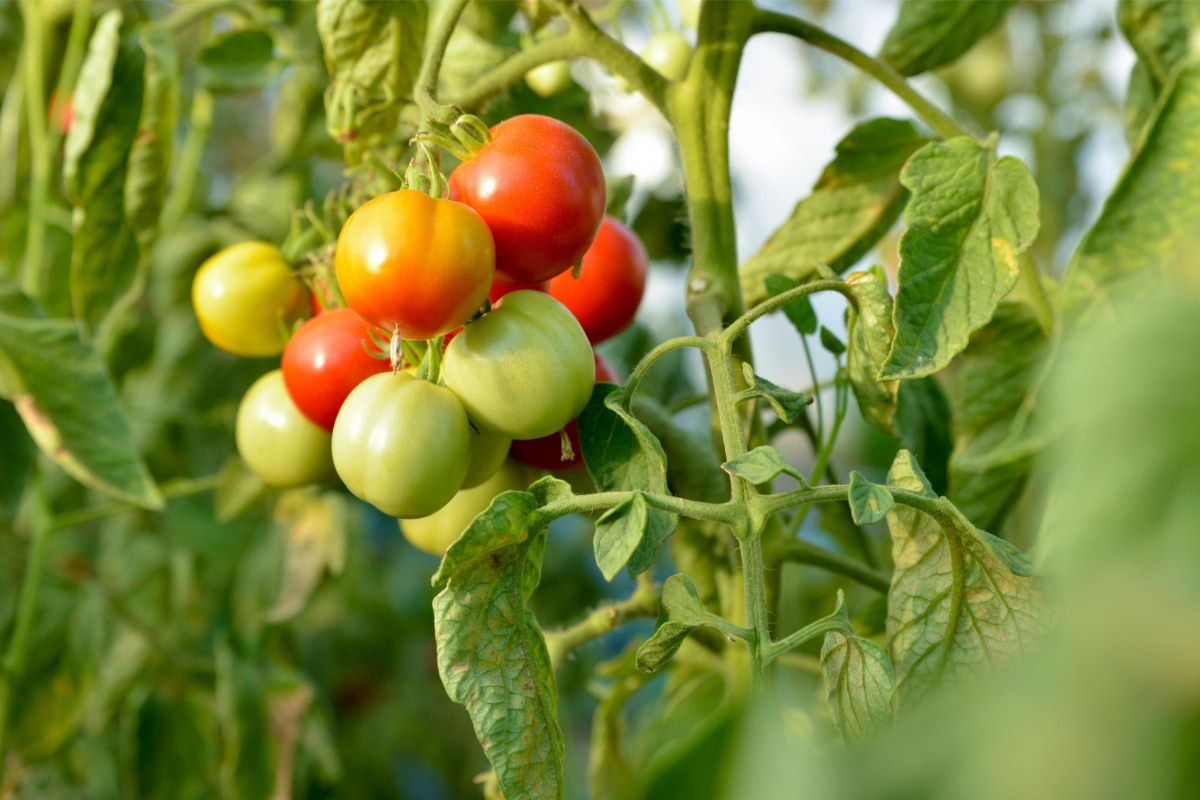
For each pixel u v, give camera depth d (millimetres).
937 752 289
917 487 692
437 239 693
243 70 1097
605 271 831
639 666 684
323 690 1710
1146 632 253
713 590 854
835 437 817
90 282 997
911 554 719
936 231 729
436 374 738
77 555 1520
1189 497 263
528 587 704
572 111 1073
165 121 978
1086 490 276
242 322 866
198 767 1168
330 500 1156
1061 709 259
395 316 702
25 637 1038
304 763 1109
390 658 1895
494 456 761
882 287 731
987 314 715
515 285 759
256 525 1603
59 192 1290
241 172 2232
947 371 1078
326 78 1109
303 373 786
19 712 1147
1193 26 855
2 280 951
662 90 814
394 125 863
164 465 1500
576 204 725
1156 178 699
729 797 372
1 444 1014
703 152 808
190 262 1403
